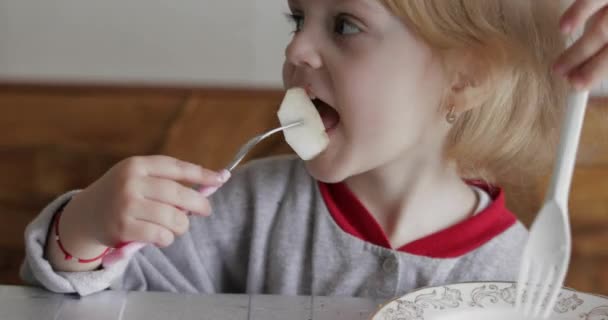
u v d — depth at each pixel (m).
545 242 0.78
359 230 1.11
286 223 1.14
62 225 0.93
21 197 1.81
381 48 0.97
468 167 1.12
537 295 0.80
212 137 1.80
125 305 0.88
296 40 0.98
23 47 1.89
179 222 0.88
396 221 1.12
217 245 1.17
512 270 1.11
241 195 1.18
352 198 1.12
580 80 0.77
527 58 1.06
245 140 1.79
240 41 1.89
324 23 0.98
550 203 0.77
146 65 1.91
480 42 1.01
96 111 1.81
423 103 1.02
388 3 0.95
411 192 1.11
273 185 1.18
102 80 1.90
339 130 1.01
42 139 1.81
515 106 1.09
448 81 1.03
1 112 1.80
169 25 1.88
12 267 1.79
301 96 0.98
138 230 0.87
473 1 1.00
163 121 1.81
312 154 0.99
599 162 1.68
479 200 1.15
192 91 1.83
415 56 0.99
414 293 0.87
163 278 1.09
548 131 1.12
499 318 0.86
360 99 0.98
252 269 1.13
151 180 0.88
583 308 0.87
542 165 1.15
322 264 1.11
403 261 1.09
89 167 1.81
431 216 1.13
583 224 1.72
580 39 0.80
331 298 0.91
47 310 0.86
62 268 0.94
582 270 1.74
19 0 1.86
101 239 0.91
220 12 1.87
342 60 0.97
